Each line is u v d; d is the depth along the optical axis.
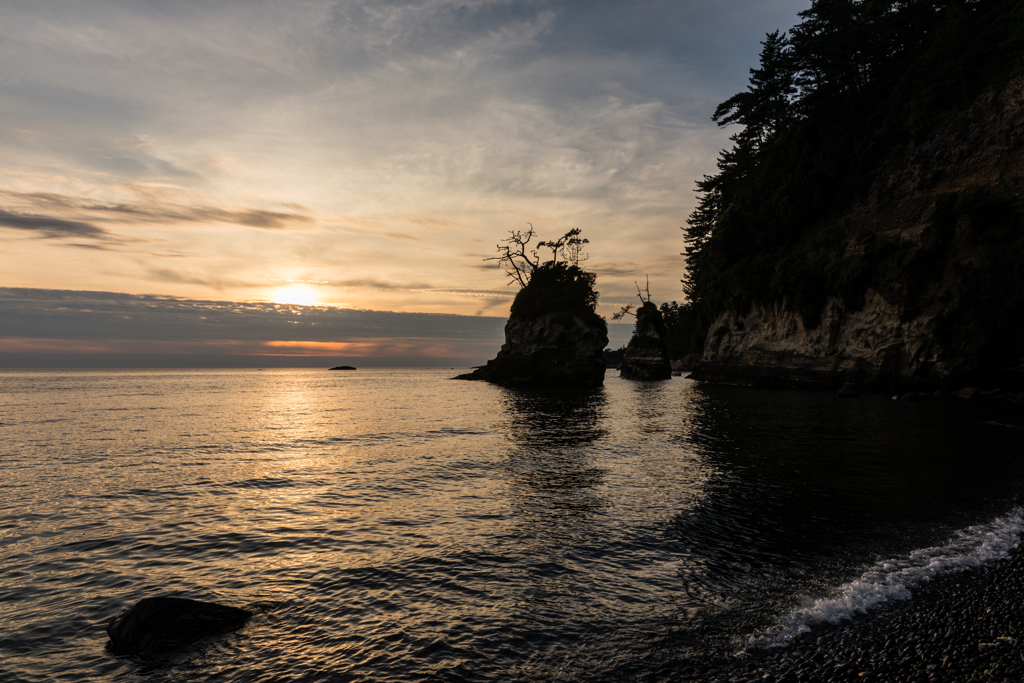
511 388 71.31
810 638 7.50
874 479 16.64
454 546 11.40
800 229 59.75
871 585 9.21
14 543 11.77
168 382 107.19
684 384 72.12
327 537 12.10
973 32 46.47
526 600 8.81
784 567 10.08
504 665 6.91
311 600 8.92
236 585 9.57
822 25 57.84
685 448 22.77
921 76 49.56
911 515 13.09
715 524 12.62
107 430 30.61
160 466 20.25
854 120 56.22
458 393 64.12
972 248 40.12
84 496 15.73
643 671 6.72
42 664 7.14
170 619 7.74
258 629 7.98
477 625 7.98
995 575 9.58
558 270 77.94
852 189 53.97
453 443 25.52
